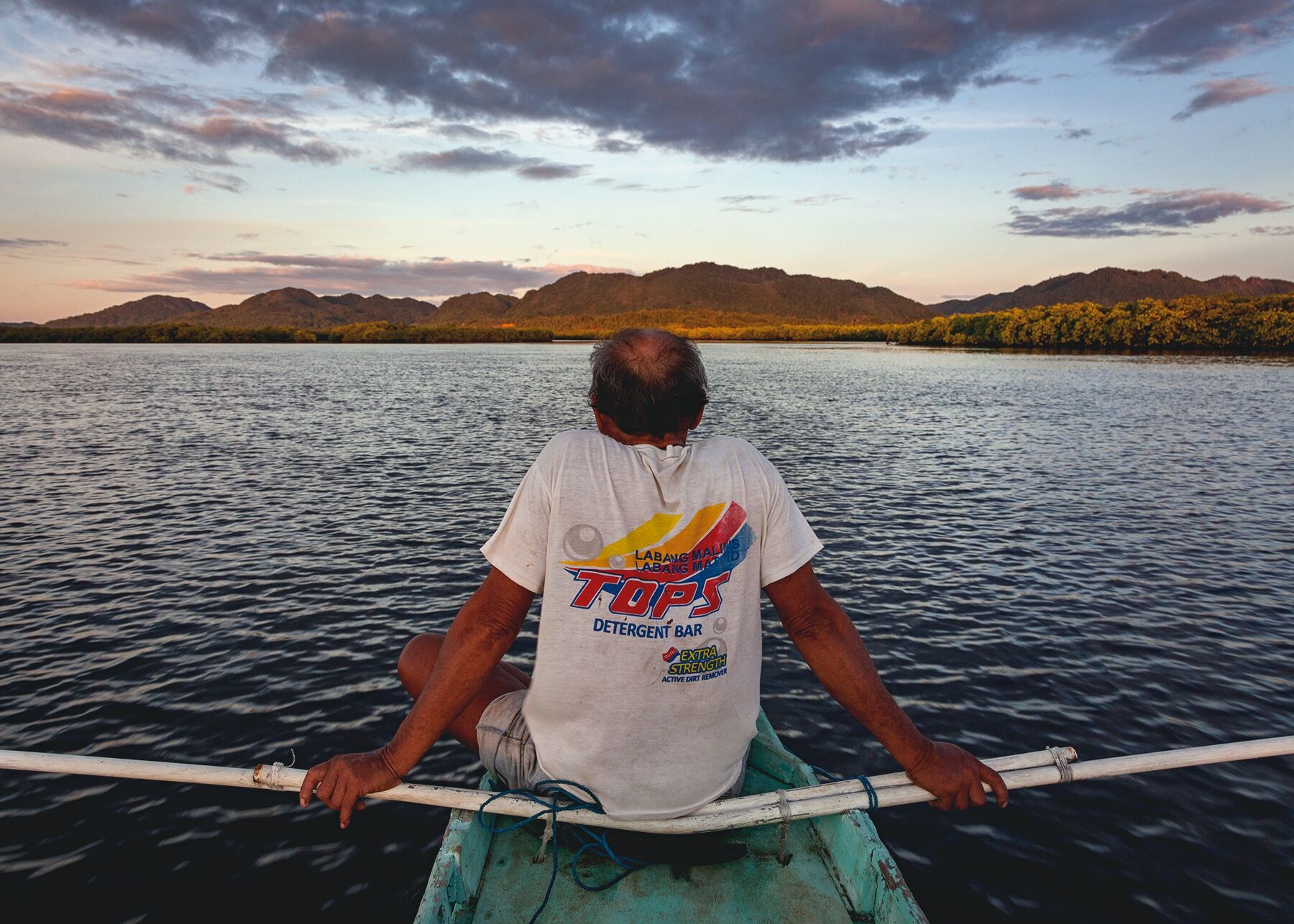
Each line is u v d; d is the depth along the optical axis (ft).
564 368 257.55
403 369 246.27
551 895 7.89
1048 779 8.22
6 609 28.43
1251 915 13.98
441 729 7.41
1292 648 25.52
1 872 14.82
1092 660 24.64
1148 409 110.42
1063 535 40.55
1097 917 13.98
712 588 6.83
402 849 15.72
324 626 27.17
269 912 13.92
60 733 19.71
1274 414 103.04
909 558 36.40
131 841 15.76
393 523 42.63
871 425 91.09
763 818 7.78
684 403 7.11
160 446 72.18
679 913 7.70
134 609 28.66
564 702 7.07
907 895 7.07
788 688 22.82
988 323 467.52
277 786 7.70
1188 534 40.75
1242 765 18.69
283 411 107.45
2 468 59.26
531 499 6.88
